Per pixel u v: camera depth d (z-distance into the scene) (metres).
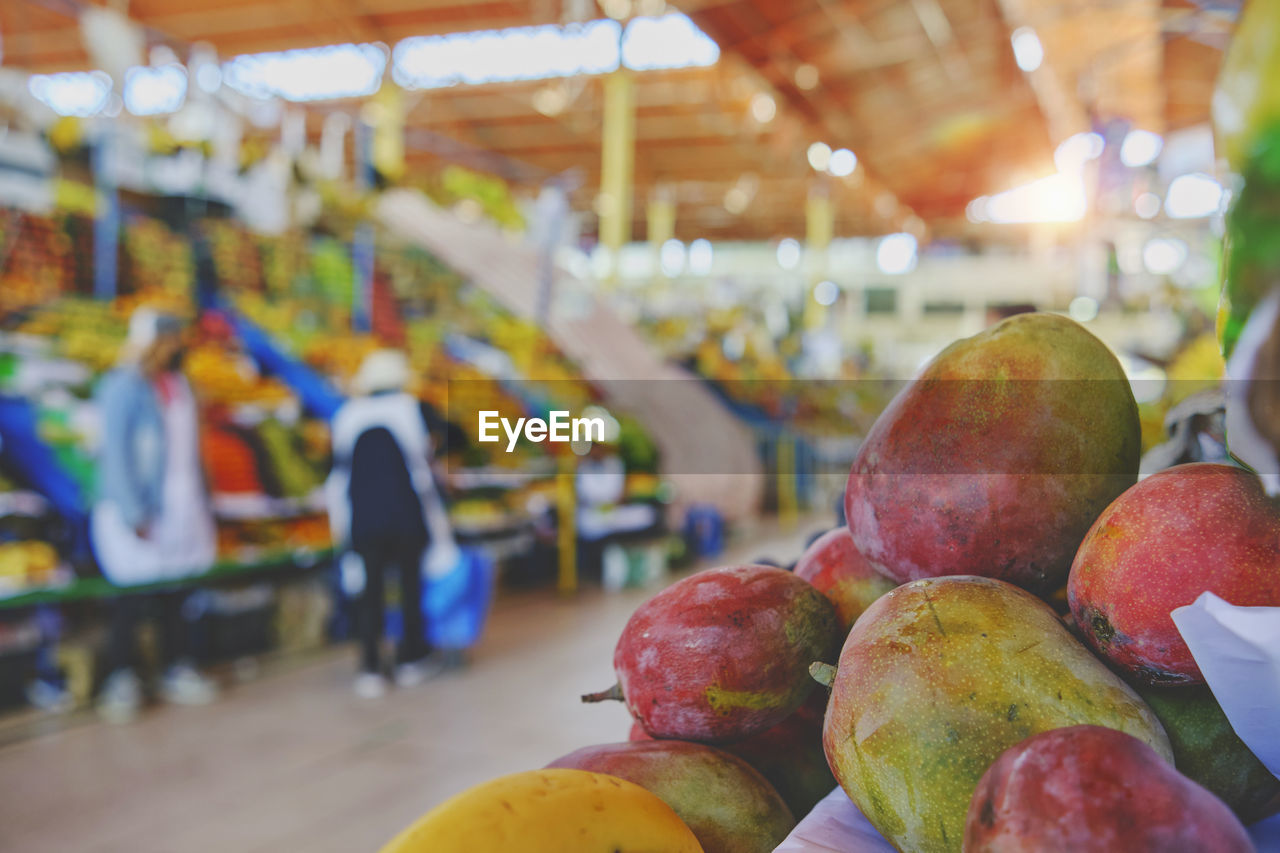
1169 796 0.43
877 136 20.14
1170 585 0.54
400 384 4.11
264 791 2.82
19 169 5.09
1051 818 0.43
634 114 22.11
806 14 14.26
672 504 7.88
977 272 31.12
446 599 4.22
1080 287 17.08
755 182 26.53
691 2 13.66
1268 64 0.37
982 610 0.58
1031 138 20.83
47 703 3.54
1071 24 15.95
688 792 0.67
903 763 0.54
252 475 4.77
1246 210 0.38
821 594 0.76
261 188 6.92
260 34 17.67
